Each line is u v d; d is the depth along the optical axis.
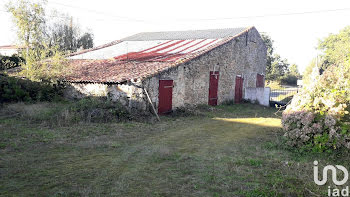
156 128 10.52
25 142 7.45
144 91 12.70
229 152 7.44
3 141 7.39
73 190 4.70
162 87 13.88
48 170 5.61
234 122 12.84
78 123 10.02
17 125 9.20
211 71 18.09
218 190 4.89
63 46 29.41
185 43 21.36
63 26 30.56
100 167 5.90
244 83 23.06
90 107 11.26
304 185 5.08
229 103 20.19
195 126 11.39
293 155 7.19
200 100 17.17
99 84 13.80
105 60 18.91
